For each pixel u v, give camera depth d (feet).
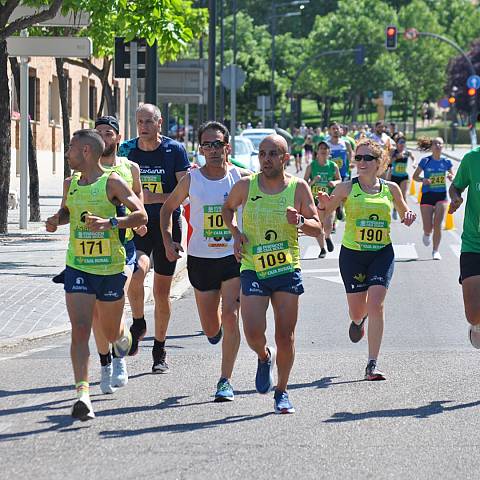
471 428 57.31
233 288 65.41
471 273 68.18
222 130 65.98
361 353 80.23
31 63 283.38
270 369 61.77
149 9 130.41
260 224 60.39
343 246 74.64
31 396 65.26
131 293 74.23
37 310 95.20
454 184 69.36
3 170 156.97
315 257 148.25
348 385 68.54
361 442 54.24
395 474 48.44
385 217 73.36
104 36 181.68
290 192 60.54
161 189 76.43
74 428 57.21
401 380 70.03
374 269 72.84
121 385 65.92
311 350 81.51
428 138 144.66
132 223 60.95
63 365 75.05
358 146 73.87
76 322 59.93
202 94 219.61
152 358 78.07
